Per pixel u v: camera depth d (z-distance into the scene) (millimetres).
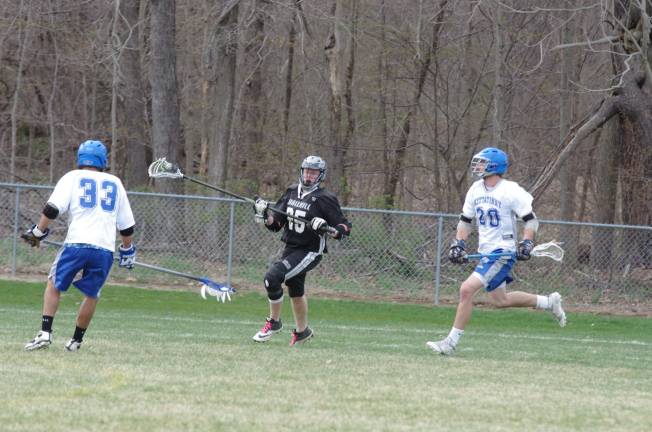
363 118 80375
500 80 68062
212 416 15961
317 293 51812
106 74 82562
